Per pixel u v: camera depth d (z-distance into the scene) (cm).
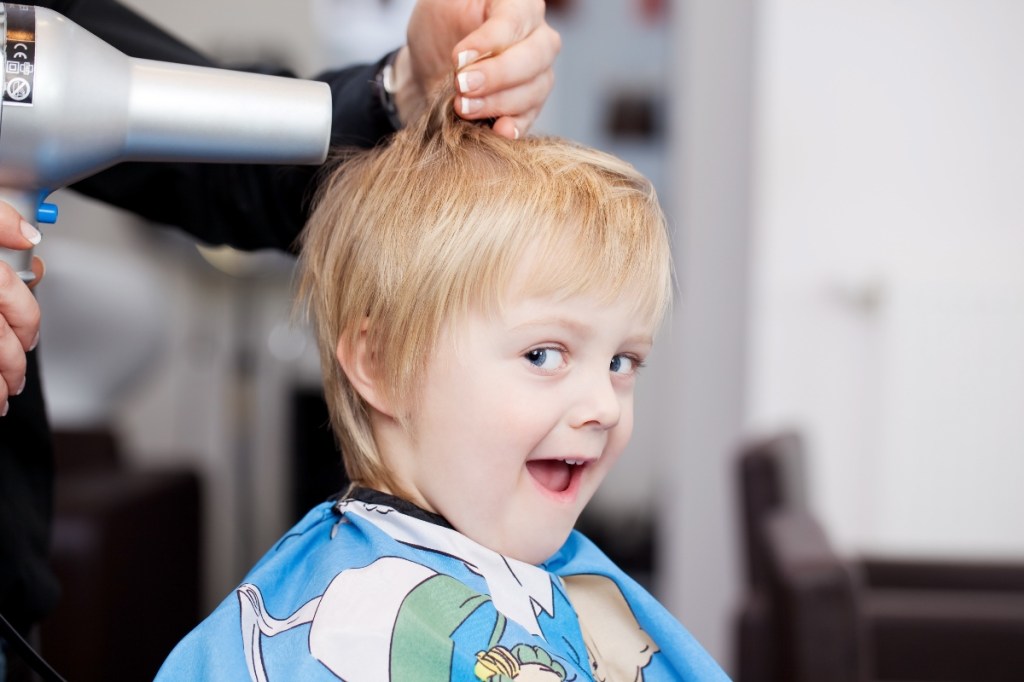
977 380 238
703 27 262
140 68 61
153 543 224
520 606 66
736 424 262
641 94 399
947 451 239
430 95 77
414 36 79
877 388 240
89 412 241
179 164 86
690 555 268
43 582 84
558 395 66
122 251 367
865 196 241
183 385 382
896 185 240
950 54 237
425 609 62
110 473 238
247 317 367
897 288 239
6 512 81
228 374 380
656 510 373
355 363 71
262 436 379
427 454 68
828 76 240
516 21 72
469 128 73
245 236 91
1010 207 238
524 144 72
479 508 67
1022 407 237
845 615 123
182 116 61
